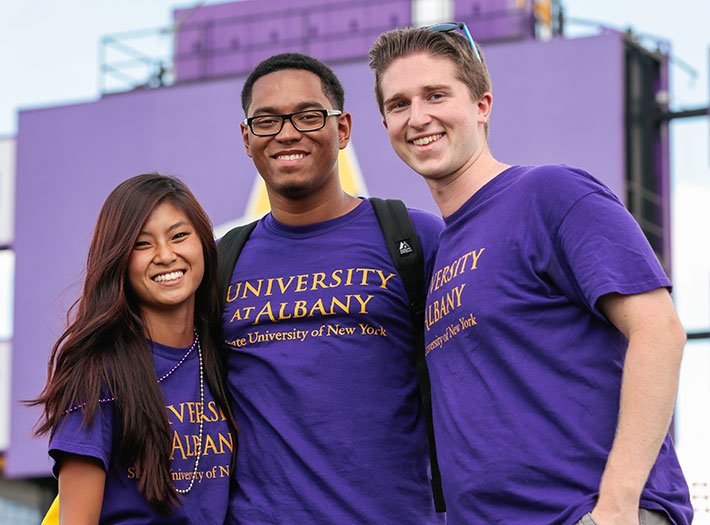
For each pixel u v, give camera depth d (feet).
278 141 13.55
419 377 13.41
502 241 11.48
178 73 47.88
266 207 40.96
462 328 11.52
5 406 42.78
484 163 12.27
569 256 11.12
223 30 47.73
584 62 38.40
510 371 11.18
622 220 11.11
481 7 44.37
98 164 43.55
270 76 13.70
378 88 12.63
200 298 13.44
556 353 11.07
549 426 10.94
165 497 12.46
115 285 12.80
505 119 38.86
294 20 46.75
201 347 13.34
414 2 45.09
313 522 12.76
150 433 12.48
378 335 13.29
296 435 12.97
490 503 11.05
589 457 10.79
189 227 13.05
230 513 13.07
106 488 12.58
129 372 12.57
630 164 39.42
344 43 45.93
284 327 13.34
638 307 10.75
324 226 13.85
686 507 11.04
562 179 11.39
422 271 13.51
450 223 12.24
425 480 13.34
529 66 38.88
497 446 11.04
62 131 44.21
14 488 55.42
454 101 12.11
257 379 13.25
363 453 12.94
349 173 39.50
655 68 40.52
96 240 12.98
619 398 10.98
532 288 11.28
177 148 42.52
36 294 43.27
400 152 12.41
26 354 42.88
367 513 12.80
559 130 38.29
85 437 12.30
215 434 13.07
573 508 10.62
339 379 13.07
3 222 44.55
